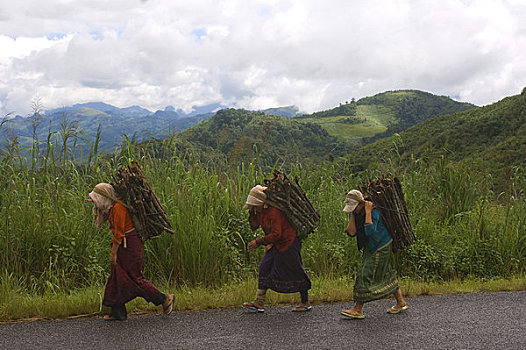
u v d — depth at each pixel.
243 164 8.73
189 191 7.68
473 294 6.89
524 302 6.33
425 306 6.10
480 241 8.69
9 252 6.66
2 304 5.52
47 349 4.26
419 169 10.48
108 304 5.18
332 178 9.67
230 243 7.56
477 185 10.26
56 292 6.26
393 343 4.56
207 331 4.88
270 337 4.70
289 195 5.64
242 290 6.39
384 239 5.62
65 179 7.47
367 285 5.51
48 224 6.96
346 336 4.77
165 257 7.00
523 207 9.40
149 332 4.82
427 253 8.33
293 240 5.66
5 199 7.01
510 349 4.43
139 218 5.27
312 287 6.93
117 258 5.24
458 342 4.61
